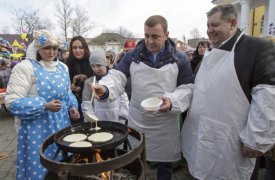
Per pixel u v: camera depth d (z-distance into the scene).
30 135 2.02
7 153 3.74
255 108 1.62
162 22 1.97
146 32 1.98
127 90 2.92
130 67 2.19
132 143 2.09
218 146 1.80
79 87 3.01
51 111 1.98
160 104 1.79
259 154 1.65
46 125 2.06
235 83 1.70
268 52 1.63
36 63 2.06
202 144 1.87
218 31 1.73
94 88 1.92
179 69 2.13
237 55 1.70
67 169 1.28
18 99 1.93
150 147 2.27
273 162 2.05
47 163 1.32
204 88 1.86
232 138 1.76
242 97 1.71
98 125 1.79
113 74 2.16
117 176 1.64
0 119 5.78
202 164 1.88
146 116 2.20
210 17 1.77
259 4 12.71
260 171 2.99
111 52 4.01
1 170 3.20
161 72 2.06
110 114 2.76
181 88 2.10
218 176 1.83
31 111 1.92
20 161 2.08
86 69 3.14
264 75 1.60
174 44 2.17
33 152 2.02
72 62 3.16
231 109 1.73
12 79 1.98
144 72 2.10
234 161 1.79
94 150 1.42
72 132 1.72
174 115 2.23
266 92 1.57
